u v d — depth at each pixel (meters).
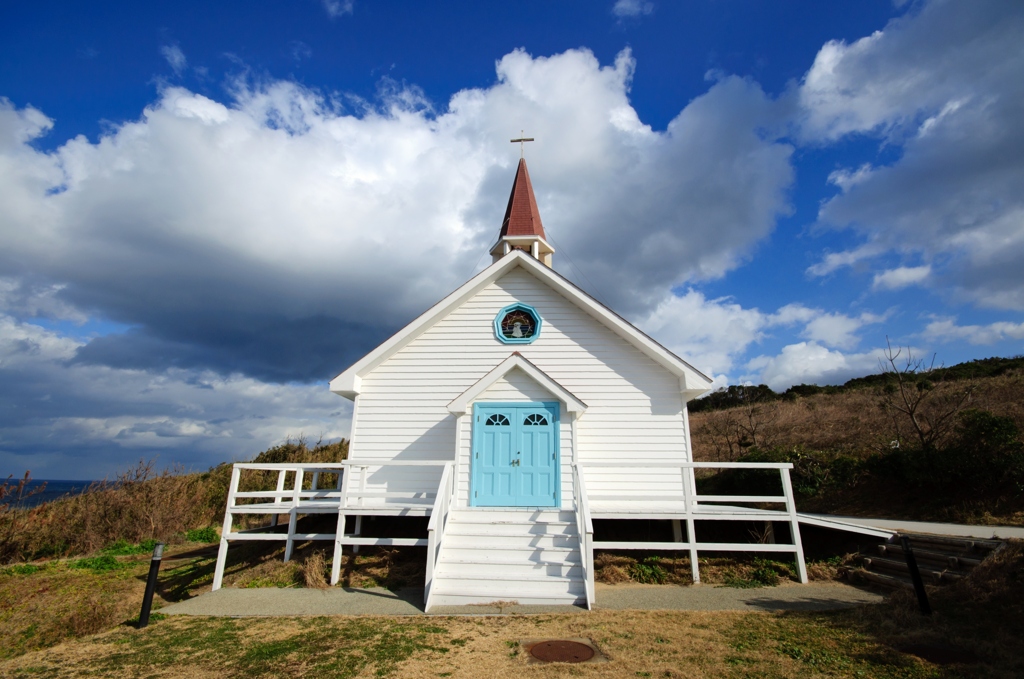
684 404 14.05
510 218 19.83
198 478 22.89
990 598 7.46
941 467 14.10
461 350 14.77
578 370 14.41
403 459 14.05
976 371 29.95
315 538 11.84
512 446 12.83
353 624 8.02
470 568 9.98
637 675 5.83
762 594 9.66
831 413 27.89
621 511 11.46
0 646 7.68
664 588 10.28
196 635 7.70
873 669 5.86
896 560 10.19
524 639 7.18
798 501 17.94
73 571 13.27
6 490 15.40
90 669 6.46
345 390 14.18
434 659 6.44
